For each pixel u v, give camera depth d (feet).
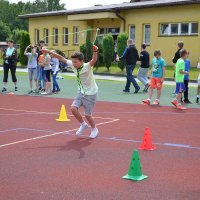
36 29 140.36
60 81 71.72
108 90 58.44
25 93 54.34
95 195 15.98
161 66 43.27
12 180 17.75
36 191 16.39
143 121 33.47
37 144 24.57
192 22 90.68
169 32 96.37
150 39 100.27
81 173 18.80
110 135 27.50
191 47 90.58
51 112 37.91
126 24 106.01
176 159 21.49
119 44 85.51
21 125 30.96
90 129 29.53
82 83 25.91
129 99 48.65
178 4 90.27
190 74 75.92
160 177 18.29
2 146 23.98
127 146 24.31
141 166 20.02
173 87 61.82
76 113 26.37
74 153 22.47
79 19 114.32
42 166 19.89
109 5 120.06
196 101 46.01
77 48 122.21
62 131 28.68
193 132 29.01
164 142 25.63
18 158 21.33
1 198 15.60
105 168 19.63
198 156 22.18
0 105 42.63
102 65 94.73
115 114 37.11
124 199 15.57
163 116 36.17
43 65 52.37
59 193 16.17
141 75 56.08
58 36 130.00
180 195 16.05
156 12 97.96
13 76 56.34
